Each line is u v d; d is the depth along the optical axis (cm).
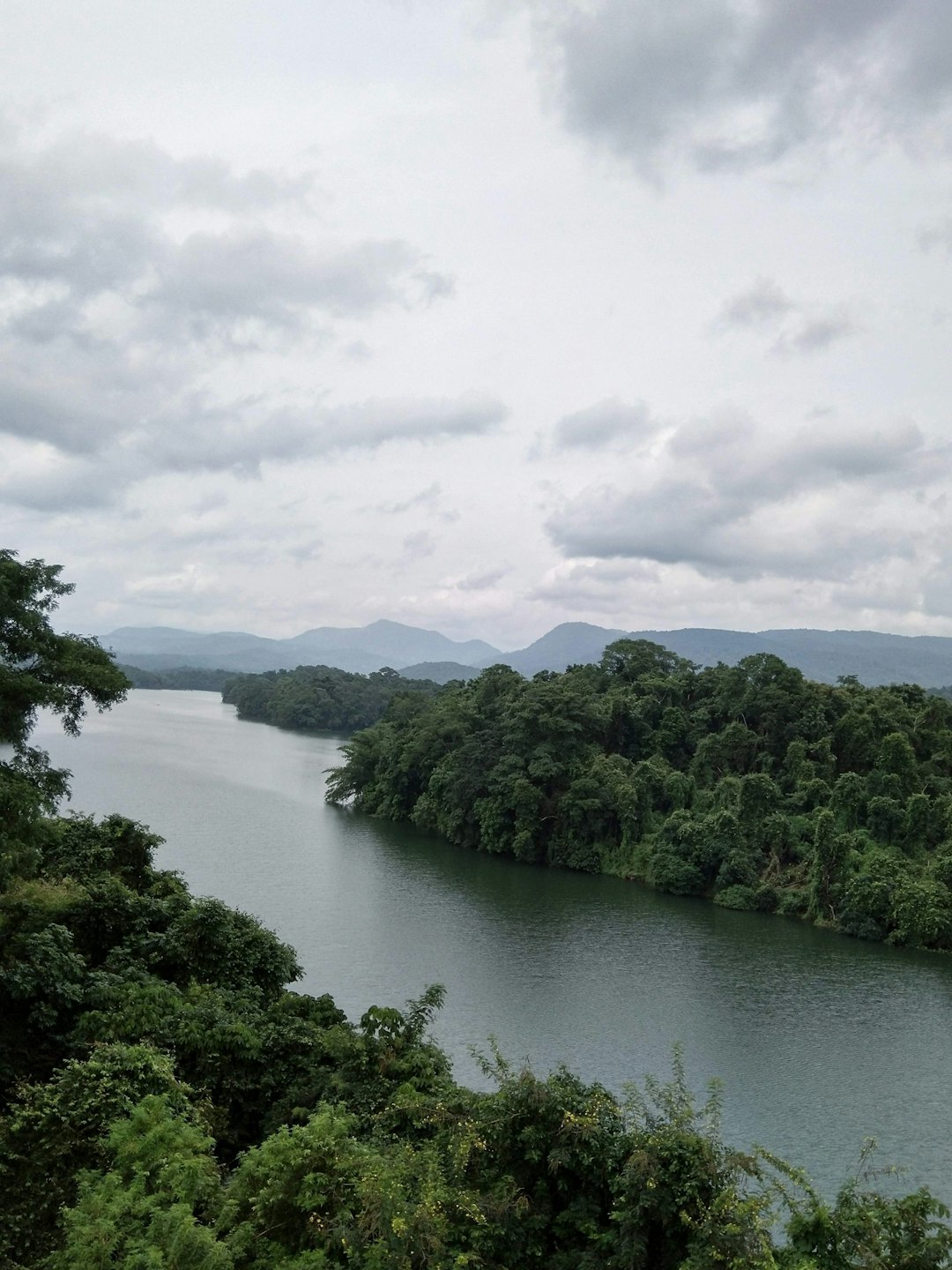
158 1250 1099
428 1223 1195
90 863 3139
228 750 14762
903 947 5809
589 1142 1353
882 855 6475
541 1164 1397
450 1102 1598
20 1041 2031
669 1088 1515
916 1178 3014
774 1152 3145
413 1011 2180
